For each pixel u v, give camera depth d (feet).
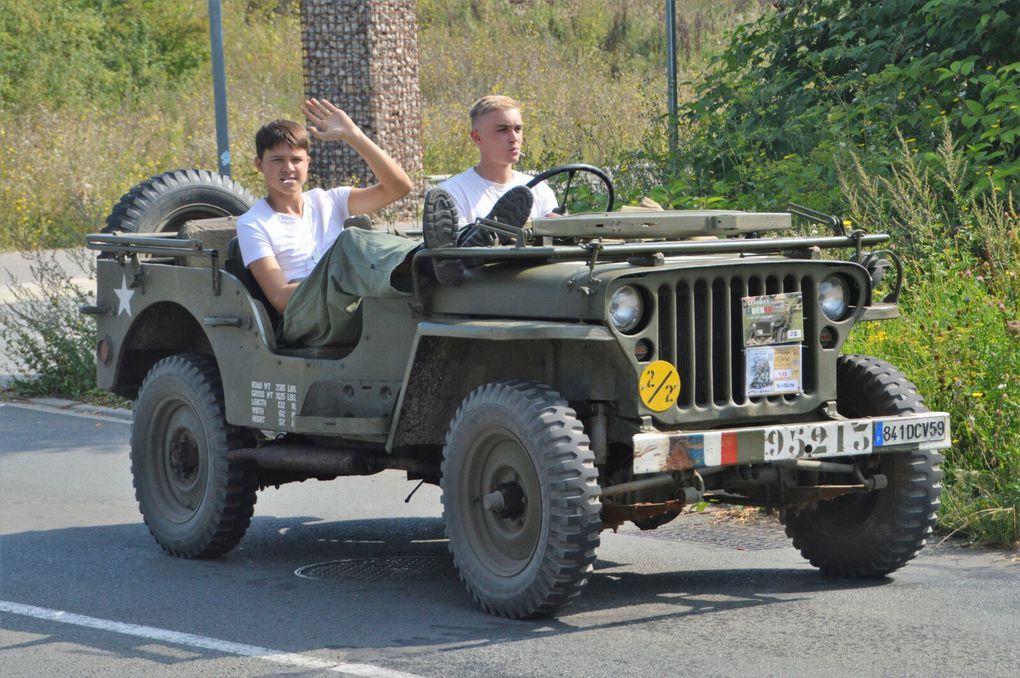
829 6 89.15
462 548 37.70
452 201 38.11
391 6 130.00
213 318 44.96
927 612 36.86
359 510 53.21
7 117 175.63
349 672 33.19
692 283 35.99
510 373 39.27
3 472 60.75
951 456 48.32
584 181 90.63
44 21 207.92
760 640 34.71
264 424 43.70
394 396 40.27
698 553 44.68
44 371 80.59
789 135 82.43
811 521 41.14
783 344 37.29
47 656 35.58
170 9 227.61
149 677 33.58
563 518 34.71
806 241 37.40
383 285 39.34
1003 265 58.59
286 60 223.51
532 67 201.98
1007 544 43.47
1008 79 75.82
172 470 47.37
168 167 151.53
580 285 35.27
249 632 36.96
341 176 129.08
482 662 33.47
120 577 43.65
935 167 71.10
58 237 136.05
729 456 35.42
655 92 146.92
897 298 39.37
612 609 37.96
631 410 35.83
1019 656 33.01
